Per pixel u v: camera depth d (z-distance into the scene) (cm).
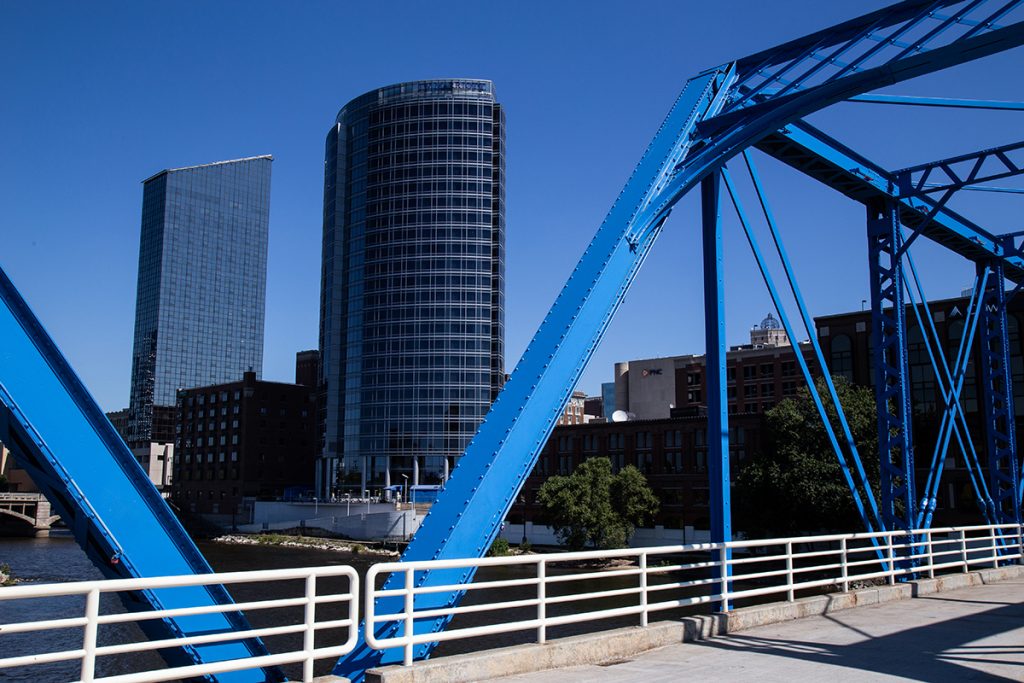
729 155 1523
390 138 12244
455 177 11962
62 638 3662
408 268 11819
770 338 15100
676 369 10594
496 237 11956
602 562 6397
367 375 11781
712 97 1605
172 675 680
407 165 12075
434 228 11850
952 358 5612
